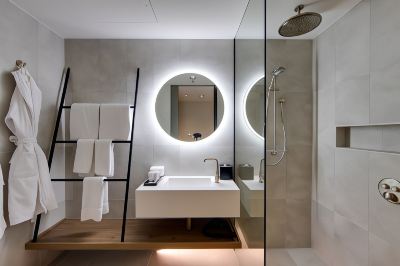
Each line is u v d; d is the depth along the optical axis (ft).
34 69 6.27
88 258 7.02
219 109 7.62
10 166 5.42
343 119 5.28
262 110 4.66
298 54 5.46
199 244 6.02
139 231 6.63
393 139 4.60
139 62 7.49
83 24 6.61
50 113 6.86
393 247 4.61
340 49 5.20
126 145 7.47
